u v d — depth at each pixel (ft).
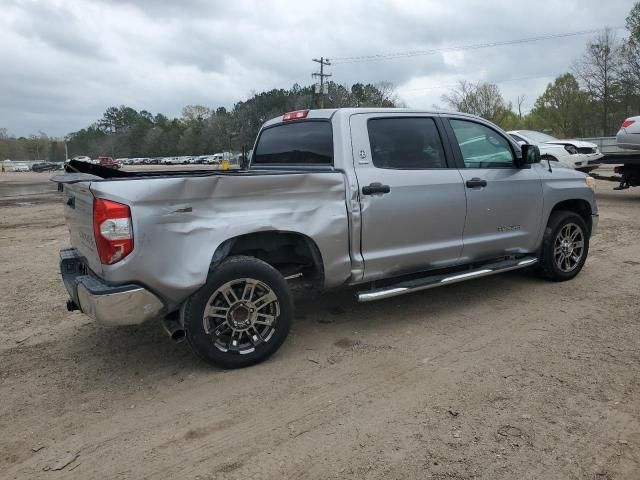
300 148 15.60
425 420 10.32
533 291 18.60
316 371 12.63
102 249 11.00
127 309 11.25
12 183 116.06
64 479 8.87
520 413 10.44
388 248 14.66
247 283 12.52
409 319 16.08
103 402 11.45
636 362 12.57
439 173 15.52
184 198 11.60
